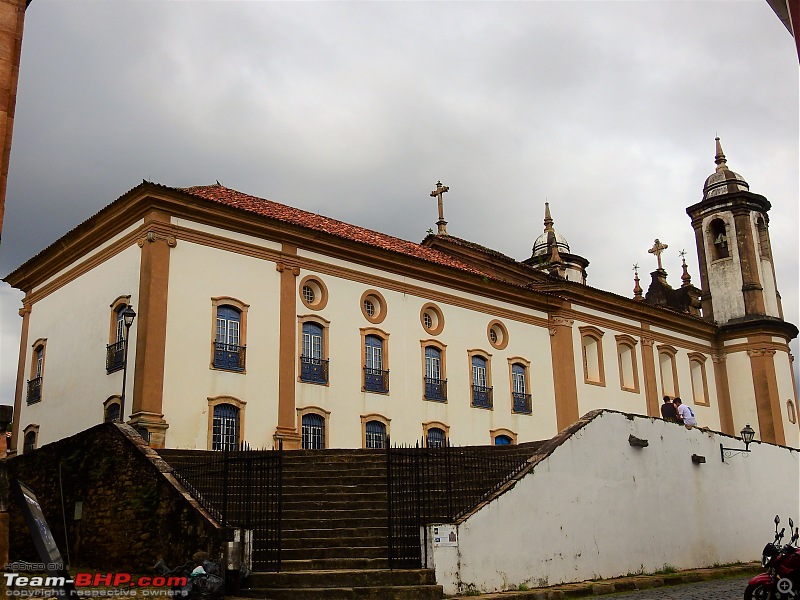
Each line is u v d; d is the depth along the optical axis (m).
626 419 16.03
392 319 25.31
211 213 21.25
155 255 20.14
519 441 27.94
